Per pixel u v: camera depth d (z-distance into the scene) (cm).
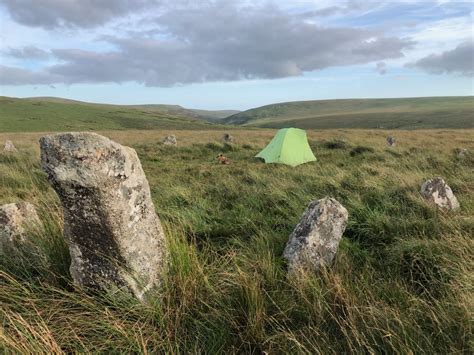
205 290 328
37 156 1260
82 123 8762
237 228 530
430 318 282
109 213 283
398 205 601
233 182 856
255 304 298
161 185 861
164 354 269
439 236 446
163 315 296
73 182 276
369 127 12450
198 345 276
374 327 270
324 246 386
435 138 2594
